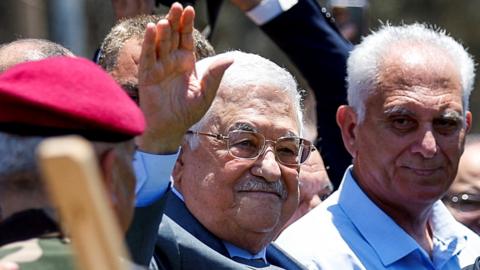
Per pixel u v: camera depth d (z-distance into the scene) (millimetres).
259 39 29391
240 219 7738
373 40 8945
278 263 8297
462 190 10586
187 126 6633
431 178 8719
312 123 11211
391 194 8812
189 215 7891
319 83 10781
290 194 7938
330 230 8766
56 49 8531
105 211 3727
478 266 8883
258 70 7918
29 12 19172
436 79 8719
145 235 6441
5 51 8492
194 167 7828
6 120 5023
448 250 9055
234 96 7828
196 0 10695
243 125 7742
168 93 6574
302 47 10812
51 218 4977
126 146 5328
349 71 9062
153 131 6516
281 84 7949
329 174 10633
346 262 8641
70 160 3611
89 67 5199
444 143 8719
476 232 10570
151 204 6461
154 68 6535
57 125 5047
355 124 9031
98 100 5105
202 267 7281
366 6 12695
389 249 8727
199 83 6668
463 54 8969
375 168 8820
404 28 9000
